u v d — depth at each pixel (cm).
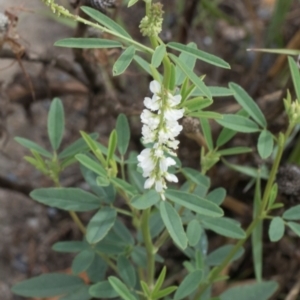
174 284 37
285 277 36
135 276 29
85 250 29
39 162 28
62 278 30
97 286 28
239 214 39
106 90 36
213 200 29
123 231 30
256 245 32
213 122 37
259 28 45
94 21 30
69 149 29
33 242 40
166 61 22
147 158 23
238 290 31
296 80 26
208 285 30
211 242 38
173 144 23
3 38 31
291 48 37
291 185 31
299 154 34
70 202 27
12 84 39
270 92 39
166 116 22
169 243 38
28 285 30
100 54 32
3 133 41
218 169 38
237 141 38
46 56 35
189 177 28
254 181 36
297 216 27
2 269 39
